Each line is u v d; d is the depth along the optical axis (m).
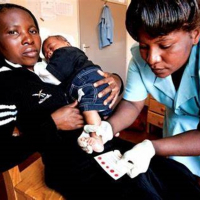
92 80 0.75
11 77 0.68
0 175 1.58
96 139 0.66
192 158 0.93
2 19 0.69
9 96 0.66
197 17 0.47
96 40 3.07
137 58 0.81
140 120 2.38
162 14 0.45
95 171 0.65
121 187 0.60
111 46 3.33
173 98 0.82
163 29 0.46
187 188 0.68
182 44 0.50
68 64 0.75
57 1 2.52
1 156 0.62
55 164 0.72
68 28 2.72
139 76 0.85
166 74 0.57
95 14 2.98
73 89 0.74
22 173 0.83
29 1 2.29
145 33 0.49
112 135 0.74
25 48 0.72
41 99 0.71
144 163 0.61
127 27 0.53
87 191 0.63
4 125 0.63
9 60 0.73
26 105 0.69
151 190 0.61
